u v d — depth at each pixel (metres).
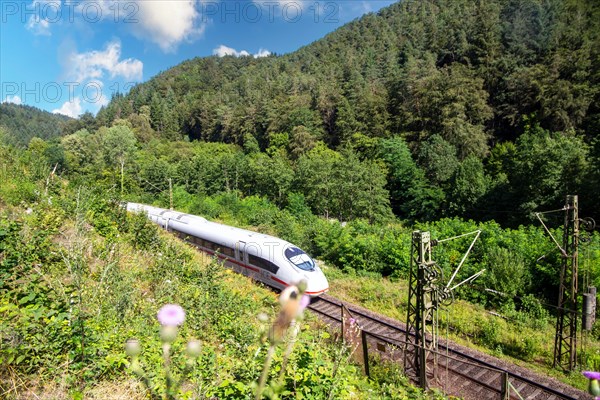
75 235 7.59
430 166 50.44
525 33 68.44
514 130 60.66
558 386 10.24
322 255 25.02
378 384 8.99
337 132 76.38
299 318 1.23
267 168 52.66
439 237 23.83
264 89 115.44
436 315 9.80
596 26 62.84
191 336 7.48
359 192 41.91
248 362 4.73
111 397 4.04
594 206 26.72
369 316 14.24
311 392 4.34
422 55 94.94
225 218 36.53
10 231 7.54
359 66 103.38
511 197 33.81
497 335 13.54
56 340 4.52
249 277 16.80
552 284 17.14
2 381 3.88
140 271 10.36
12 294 5.29
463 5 110.69
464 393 9.59
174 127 118.56
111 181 29.77
